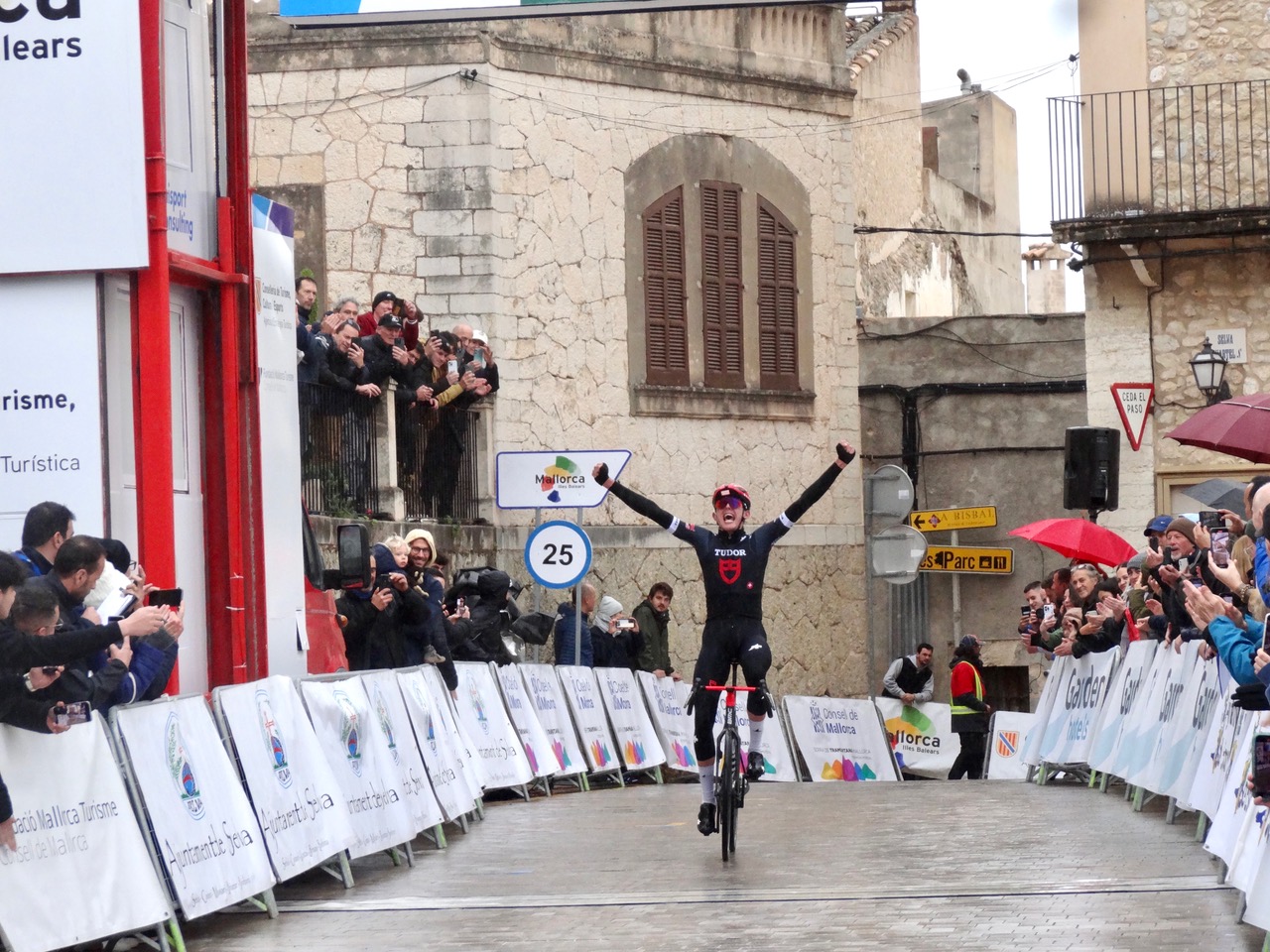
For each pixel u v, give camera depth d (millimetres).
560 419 20766
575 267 21047
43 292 9422
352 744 10258
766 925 8031
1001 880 9219
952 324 25938
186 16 10273
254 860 8664
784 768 19719
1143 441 20531
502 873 10125
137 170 9391
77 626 7734
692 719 19359
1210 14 20266
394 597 12930
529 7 11625
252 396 10641
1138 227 19969
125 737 7797
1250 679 7602
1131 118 20422
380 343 16969
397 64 20203
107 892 7453
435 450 18688
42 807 7168
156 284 9500
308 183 20375
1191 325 20453
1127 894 8594
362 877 10164
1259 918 7105
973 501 25781
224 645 10508
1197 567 11297
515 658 16344
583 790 16172
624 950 7559
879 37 31656
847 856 10398
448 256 20094
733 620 10609
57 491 9359
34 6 9406
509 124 20344
